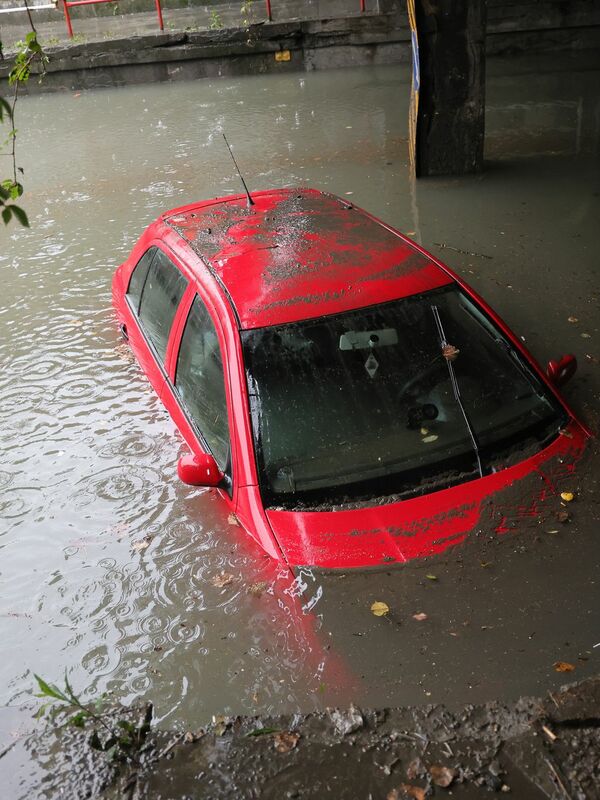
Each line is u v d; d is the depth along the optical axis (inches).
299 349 149.5
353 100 527.8
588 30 599.8
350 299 156.3
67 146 482.0
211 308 161.6
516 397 151.3
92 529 163.0
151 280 206.2
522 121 446.6
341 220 189.0
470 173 371.9
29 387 225.0
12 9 818.2
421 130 362.0
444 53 344.8
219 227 194.5
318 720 109.3
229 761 105.6
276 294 158.6
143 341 201.3
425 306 157.2
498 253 287.4
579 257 278.4
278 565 128.9
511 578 124.5
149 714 115.0
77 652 131.3
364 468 138.8
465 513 133.3
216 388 154.6
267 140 455.2
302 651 118.6
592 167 366.6
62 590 146.3
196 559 145.2
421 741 104.5
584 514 133.7
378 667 114.6
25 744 114.5
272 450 141.3
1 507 174.7
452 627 118.5
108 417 206.5
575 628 117.1
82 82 638.5
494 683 110.7
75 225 351.3
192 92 599.5
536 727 103.7
